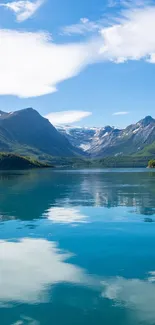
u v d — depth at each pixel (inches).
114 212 1369.3
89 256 784.3
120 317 506.3
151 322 494.9
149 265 721.6
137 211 1386.6
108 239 937.5
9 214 1343.5
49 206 1550.2
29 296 575.8
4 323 494.0
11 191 2294.5
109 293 583.2
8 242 905.5
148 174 4992.6
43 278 649.6
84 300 559.8
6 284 622.8
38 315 514.9
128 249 838.5
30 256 783.1
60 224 1144.2
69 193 2126.0
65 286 612.7
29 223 1160.8
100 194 2043.6
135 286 611.5
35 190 2365.9
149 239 935.0
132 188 2438.5
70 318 505.7
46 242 907.4
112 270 692.1
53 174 5615.2
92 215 1305.4
